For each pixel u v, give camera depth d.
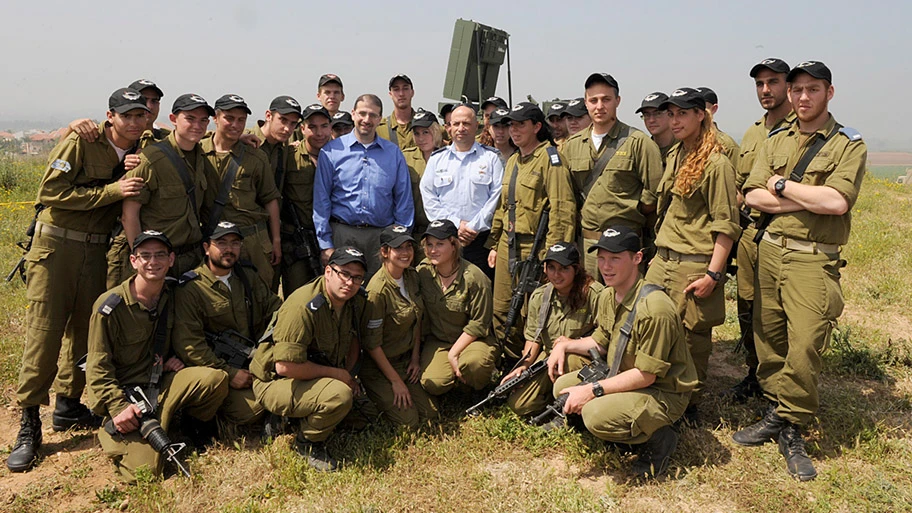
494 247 5.62
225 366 4.62
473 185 5.72
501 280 5.43
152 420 4.13
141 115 4.37
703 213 4.40
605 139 5.00
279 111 5.49
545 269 4.70
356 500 3.81
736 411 4.91
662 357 3.91
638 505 3.79
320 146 5.88
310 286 4.33
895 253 8.94
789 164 4.23
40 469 4.32
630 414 3.91
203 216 5.17
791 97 4.17
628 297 4.13
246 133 5.35
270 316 4.99
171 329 4.52
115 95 4.38
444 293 5.01
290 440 4.50
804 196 4.05
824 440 4.45
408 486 4.00
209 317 4.63
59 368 4.73
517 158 5.32
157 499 3.84
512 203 5.26
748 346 5.20
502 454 4.41
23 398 4.37
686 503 3.80
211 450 4.39
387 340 4.90
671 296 4.53
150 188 4.61
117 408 4.13
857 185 3.96
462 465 4.24
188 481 4.02
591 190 5.04
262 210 5.38
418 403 4.93
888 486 3.87
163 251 4.20
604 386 4.05
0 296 7.18
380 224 5.73
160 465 4.11
